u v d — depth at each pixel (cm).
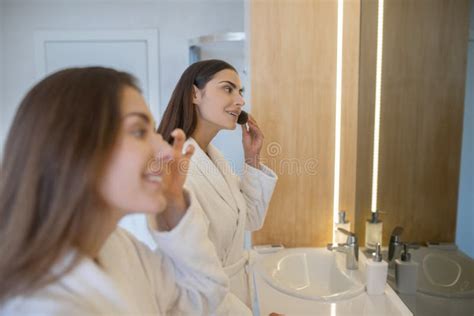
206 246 63
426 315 91
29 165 38
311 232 153
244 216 108
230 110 102
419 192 95
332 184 151
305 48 145
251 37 143
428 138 91
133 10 222
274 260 137
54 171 39
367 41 137
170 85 227
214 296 64
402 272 105
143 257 60
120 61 225
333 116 148
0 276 38
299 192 151
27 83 229
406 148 104
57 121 39
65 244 39
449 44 80
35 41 224
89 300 41
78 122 39
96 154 39
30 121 39
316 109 147
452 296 79
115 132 41
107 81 43
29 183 38
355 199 151
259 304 106
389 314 99
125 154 42
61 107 39
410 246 102
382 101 123
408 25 102
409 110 101
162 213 61
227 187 102
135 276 55
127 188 42
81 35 223
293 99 147
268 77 145
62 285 40
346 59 145
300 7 143
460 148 75
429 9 91
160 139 48
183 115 101
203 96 101
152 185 45
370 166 134
